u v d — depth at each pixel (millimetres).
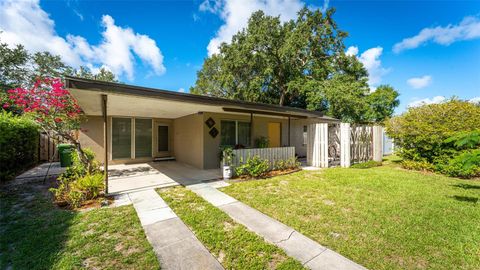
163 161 10172
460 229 2900
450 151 6578
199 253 2387
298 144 12938
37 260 2182
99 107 6297
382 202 4039
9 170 5930
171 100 4871
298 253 2371
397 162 9758
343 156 8664
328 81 15508
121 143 9383
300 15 16766
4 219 3205
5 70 11617
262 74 17547
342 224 3113
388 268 2107
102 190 4871
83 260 2229
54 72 12961
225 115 8508
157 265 2158
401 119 8039
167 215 3475
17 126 6367
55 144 9344
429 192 4695
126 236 2766
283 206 3883
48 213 3477
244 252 2391
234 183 5703
